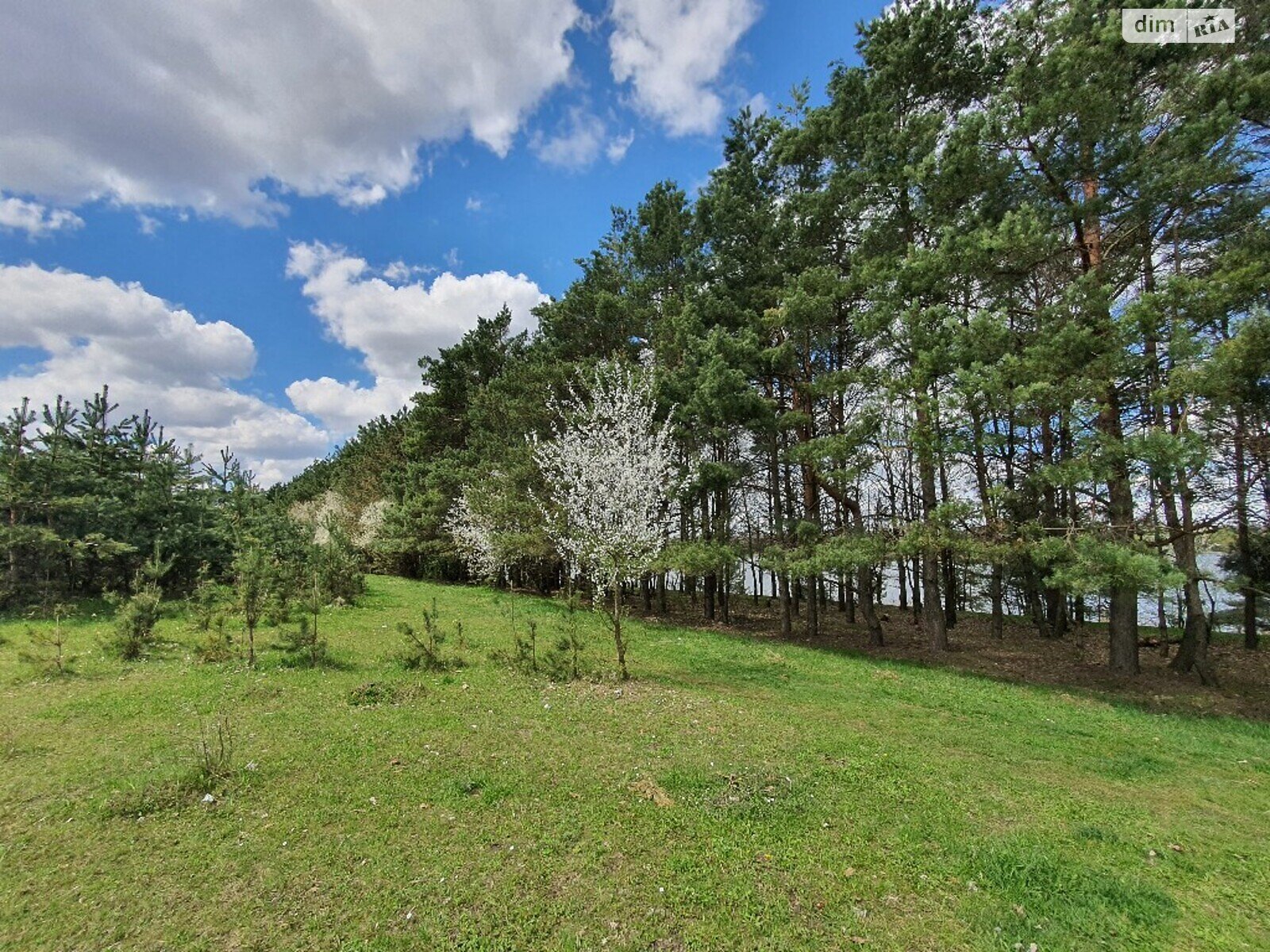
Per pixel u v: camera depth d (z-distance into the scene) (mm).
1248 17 10172
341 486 37094
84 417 17188
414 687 8422
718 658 12523
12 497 13602
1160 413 10938
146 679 8641
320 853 4219
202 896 3729
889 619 22219
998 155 11508
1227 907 3930
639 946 3395
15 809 4746
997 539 11539
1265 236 9281
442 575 28984
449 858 4191
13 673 8977
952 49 13781
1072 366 10188
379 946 3330
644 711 7863
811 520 15758
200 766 5246
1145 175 10195
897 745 7035
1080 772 6602
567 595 12109
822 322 15008
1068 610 19922
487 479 22562
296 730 6605
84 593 15633
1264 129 10289
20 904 3607
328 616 15164
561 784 5414
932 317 11766
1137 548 9875
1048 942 3510
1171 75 10492
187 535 16766
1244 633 15625
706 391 14664
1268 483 11828
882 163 13336
